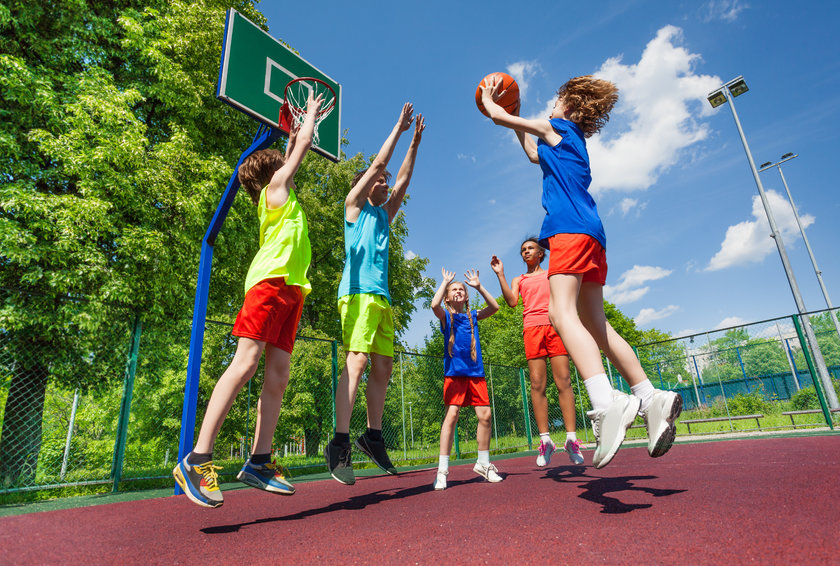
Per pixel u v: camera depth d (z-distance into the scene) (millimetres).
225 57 3932
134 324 4961
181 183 8336
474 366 2852
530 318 3660
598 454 1317
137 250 7172
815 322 10164
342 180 17359
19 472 4625
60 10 7961
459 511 1568
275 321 1814
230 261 9172
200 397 5781
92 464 4691
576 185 1643
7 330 5344
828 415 6719
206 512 2000
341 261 17469
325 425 6699
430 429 7949
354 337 2338
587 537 1027
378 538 1209
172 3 9562
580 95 1855
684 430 9688
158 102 9641
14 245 6129
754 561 767
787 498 1292
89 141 7586
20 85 6852
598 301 1635
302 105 3643
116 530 1578
